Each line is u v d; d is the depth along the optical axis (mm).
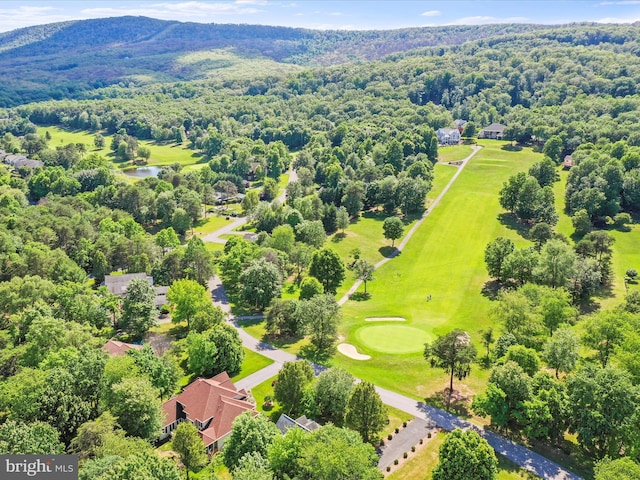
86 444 53531
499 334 94062
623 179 151500
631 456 56594
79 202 160875
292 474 52031
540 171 172250
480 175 198000
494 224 154875
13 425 53344
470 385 77750
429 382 79062
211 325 92688
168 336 96875
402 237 153750
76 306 94438
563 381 71000
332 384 68562
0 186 169375
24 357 75562
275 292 109000
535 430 61438
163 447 65875
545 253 107062
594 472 53469
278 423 66250
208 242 154000
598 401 59344
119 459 47844
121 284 112188
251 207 177500
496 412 63781
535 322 82875
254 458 53312
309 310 90875
